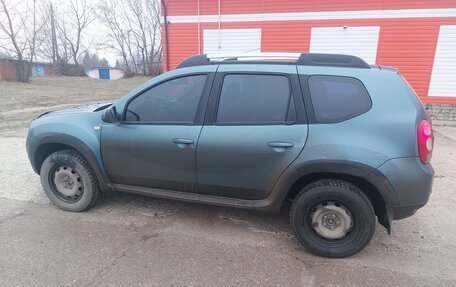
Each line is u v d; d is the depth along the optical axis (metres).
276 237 3.43
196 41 13.03
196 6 12.72
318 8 11.77
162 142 3.36
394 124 2.80
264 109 3.11
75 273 2.79
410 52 11.41
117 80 41.09
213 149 3.18
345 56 3.12
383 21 11.36
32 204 4.17
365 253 3.14
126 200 4.29
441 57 11.21
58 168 3.94
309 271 2.86
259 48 12.55
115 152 3.60
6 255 3.04
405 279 2.75
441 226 3.67
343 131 2.87
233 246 3.24
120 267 2.88
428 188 2.86
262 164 3.07
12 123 10.75
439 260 3.02
